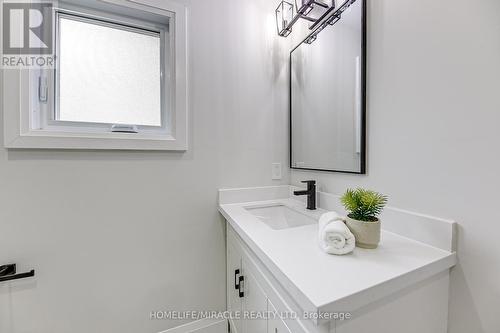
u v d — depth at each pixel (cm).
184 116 122
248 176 142
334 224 73
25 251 98
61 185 103
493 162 62
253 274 91
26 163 97
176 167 124
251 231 92
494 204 62
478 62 64
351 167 104
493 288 63
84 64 112
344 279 57
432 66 74
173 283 126
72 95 110
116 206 113
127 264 116
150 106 125
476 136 65
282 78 149
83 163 106
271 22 145
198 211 130
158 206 121
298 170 145
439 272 68
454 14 68
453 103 69
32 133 96
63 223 104
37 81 101
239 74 137
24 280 98
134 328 118
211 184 132
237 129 138
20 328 98
